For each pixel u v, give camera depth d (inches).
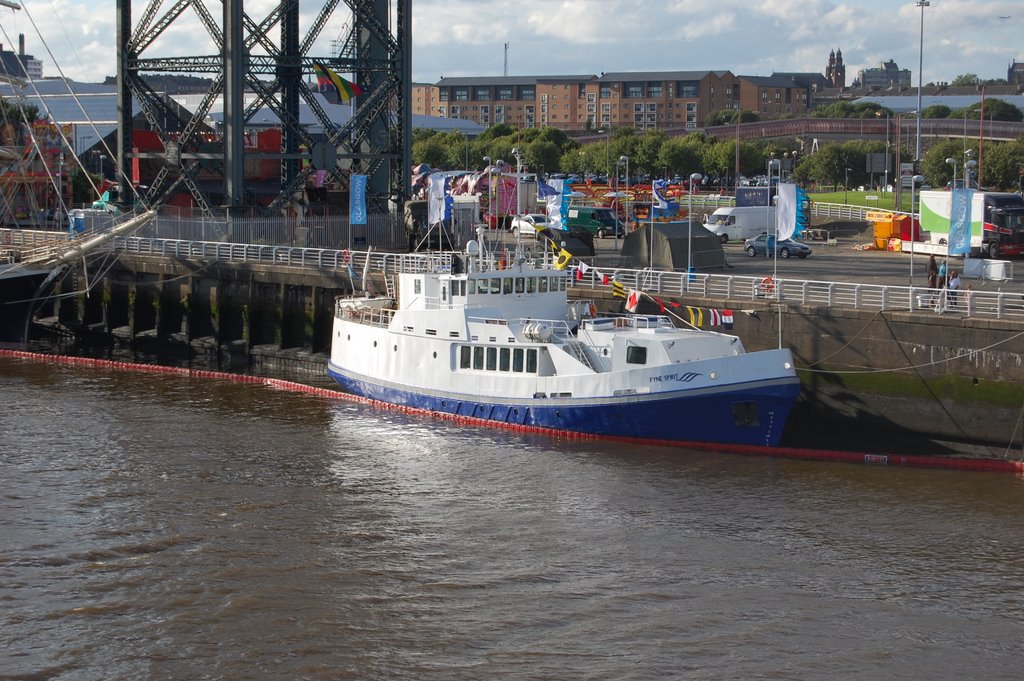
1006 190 6515.8
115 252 3341.5
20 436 2220.7
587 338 2225.6
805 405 2300.7
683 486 1947.6
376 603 1491.1
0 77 3742.6
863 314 2214.6
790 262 3622.0
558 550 1664.6
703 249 3336.6
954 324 2106.3
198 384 2780.5
